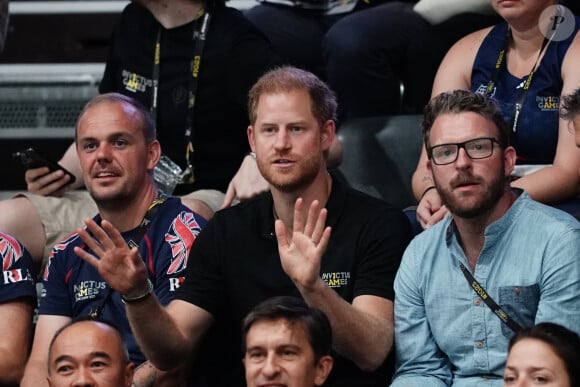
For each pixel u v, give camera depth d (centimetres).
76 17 1878
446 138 1119
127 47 1550
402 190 1527
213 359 1261
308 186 1203
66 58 1877
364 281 1191
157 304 1138
